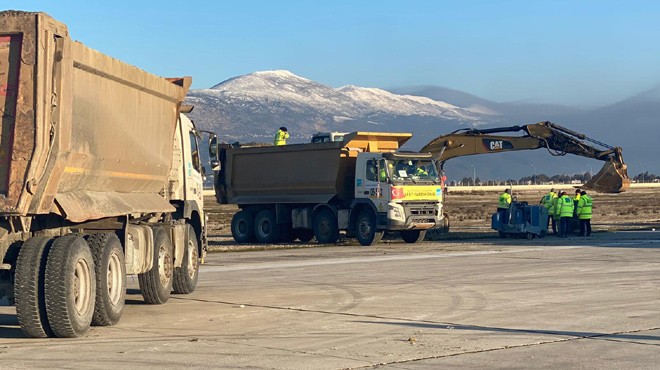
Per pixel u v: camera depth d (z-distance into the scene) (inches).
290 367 382.0
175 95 638.5
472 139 1459.2
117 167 530.0
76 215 459.2
